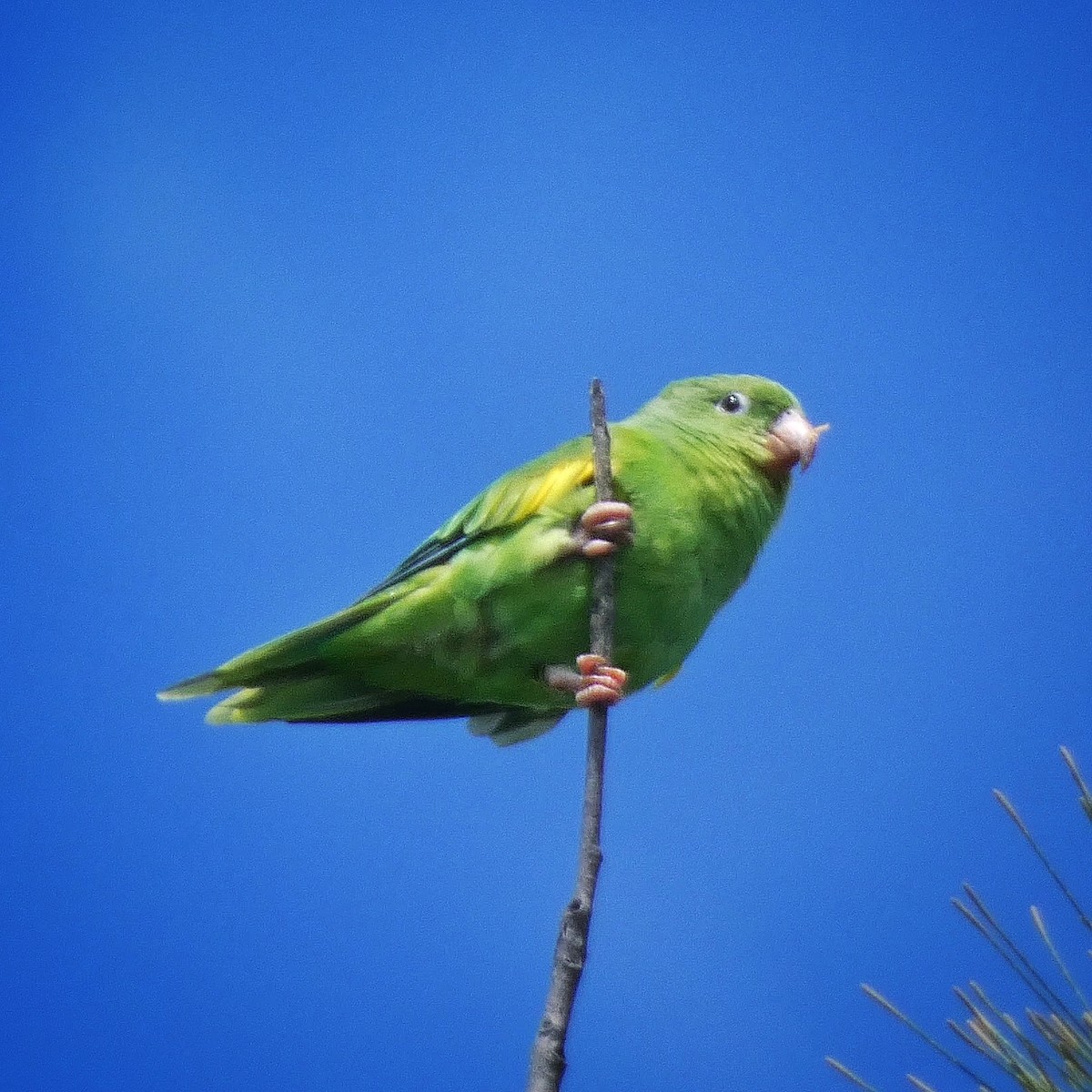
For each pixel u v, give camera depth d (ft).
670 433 37.70
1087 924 16.69
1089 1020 16.35
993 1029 16.71
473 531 34.73
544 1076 21.02
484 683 36.63
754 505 37.65
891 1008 17.15
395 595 35.12
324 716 38.50
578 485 34.58
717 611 37.91
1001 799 16.96
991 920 17.03
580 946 22.21
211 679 36.70
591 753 24.27
